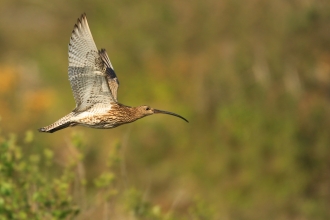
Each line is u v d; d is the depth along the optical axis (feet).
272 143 60.75
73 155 37.09
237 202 58.90
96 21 72.90
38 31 79.82
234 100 63.36
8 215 30.37
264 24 66.33
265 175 59.62
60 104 69.87
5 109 71.97
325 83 64.18
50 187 31.96
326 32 65.72
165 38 69.51
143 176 61.05
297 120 61.52
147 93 66.80
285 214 57.82
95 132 62.75
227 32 67.51
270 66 64.75
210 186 60.08
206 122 63.57
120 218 37.37
